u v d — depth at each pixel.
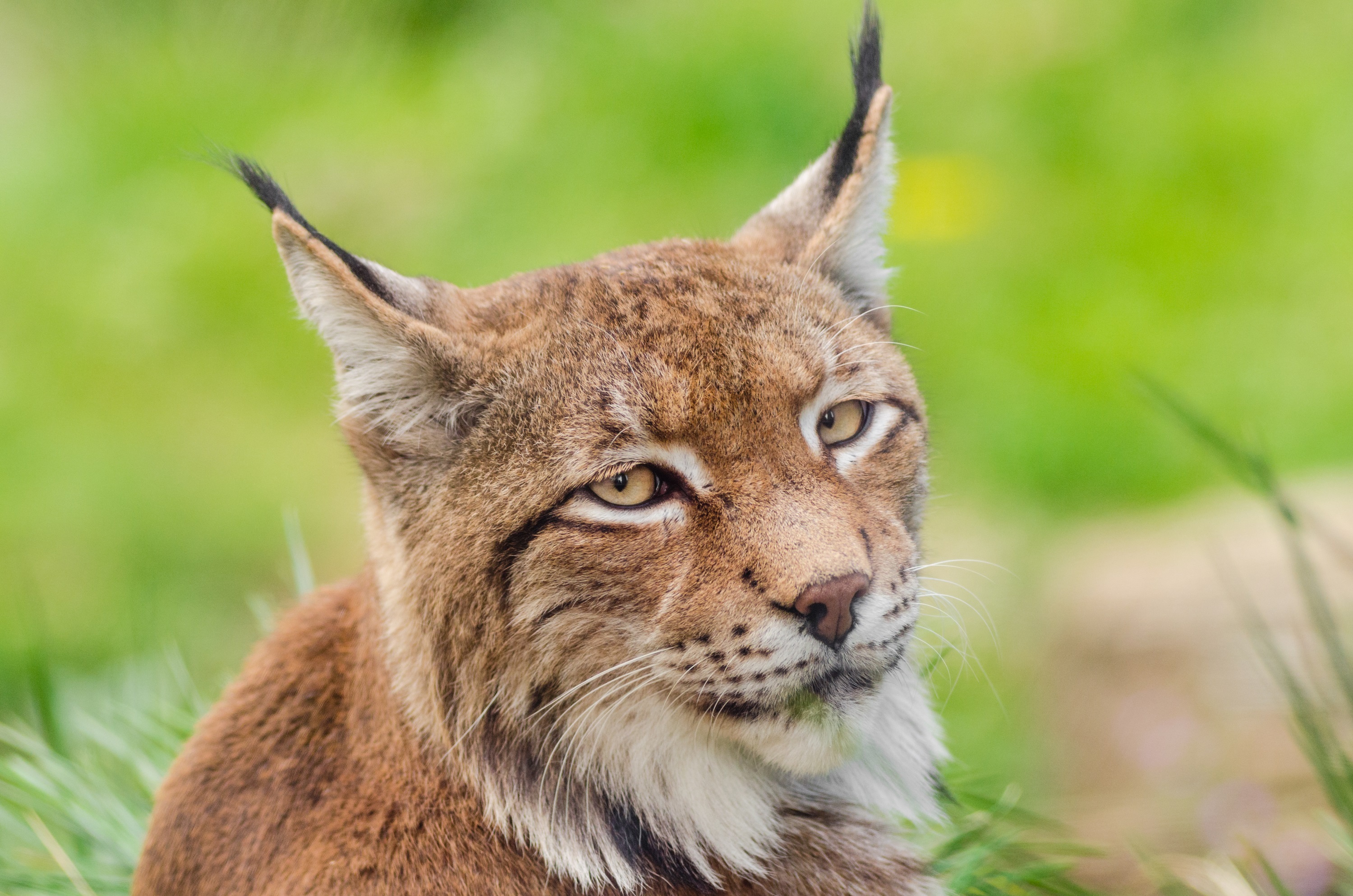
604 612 6.41
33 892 8.09
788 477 6.40
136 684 10.64
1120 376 16.55
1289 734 11.09
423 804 6.23
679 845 6.56
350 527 17.02
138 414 18.92
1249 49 19.89
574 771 6.46
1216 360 16.48
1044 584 14.15
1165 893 8.27
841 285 7.40
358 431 6.58
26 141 22.97
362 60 23.30
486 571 6.36
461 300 7.02
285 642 6.80
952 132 19.70
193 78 23.25
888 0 21.09
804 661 6.26
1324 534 9.12
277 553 16.77
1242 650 11.76
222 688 9.82
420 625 6.41
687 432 6.35
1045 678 13.27
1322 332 16.50
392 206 20.70
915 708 7.36
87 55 24.16
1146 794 11.58
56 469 17.98
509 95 21.55
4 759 9.34
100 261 21.02
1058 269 17.86
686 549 6.33
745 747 6.64
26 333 20.03
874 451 6.86
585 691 6.46
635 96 20.45
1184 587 12.80
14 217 21.58
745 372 6.44
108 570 16.44
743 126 19.77
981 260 18.05
